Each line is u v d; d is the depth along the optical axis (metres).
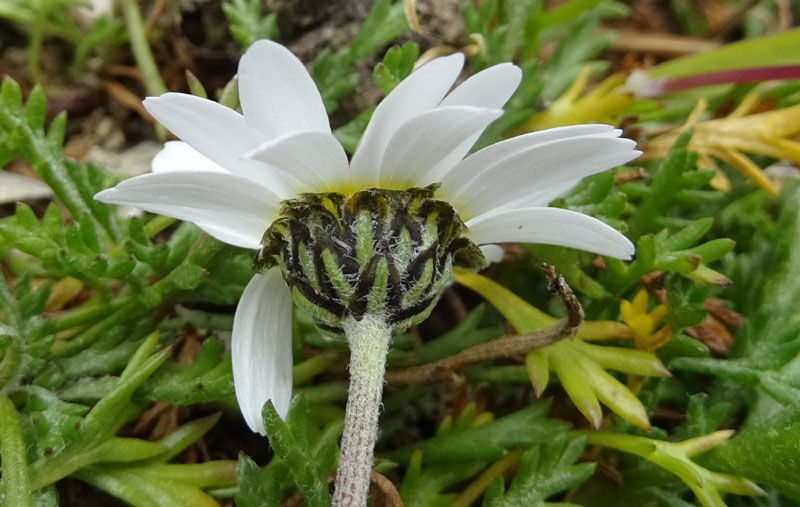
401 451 0.05
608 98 0.06
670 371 0.06
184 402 0.05
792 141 0.06
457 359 0.05
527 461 0.05
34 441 0.05
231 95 0.05
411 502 0.05
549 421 0.05
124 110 0.07
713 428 0.05
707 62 0.07
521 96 0.06
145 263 0.05
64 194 0.05
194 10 0.07
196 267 0.05
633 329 0.05
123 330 0.05
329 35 0.06
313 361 0.05
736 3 0.09
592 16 0.07
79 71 0.07
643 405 0.05
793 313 0.06
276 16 0.06
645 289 0.05
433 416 0.06
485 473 0.05
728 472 0.05
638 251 0.05
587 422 0.05
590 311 0.06
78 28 0.07
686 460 0.05
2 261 0.06
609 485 0.05
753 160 0.06
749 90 0.07
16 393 0.05
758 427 0.05
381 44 0.06
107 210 0.05
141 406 0.05
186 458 0.05
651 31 0.09
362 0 0.06
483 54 0.06
